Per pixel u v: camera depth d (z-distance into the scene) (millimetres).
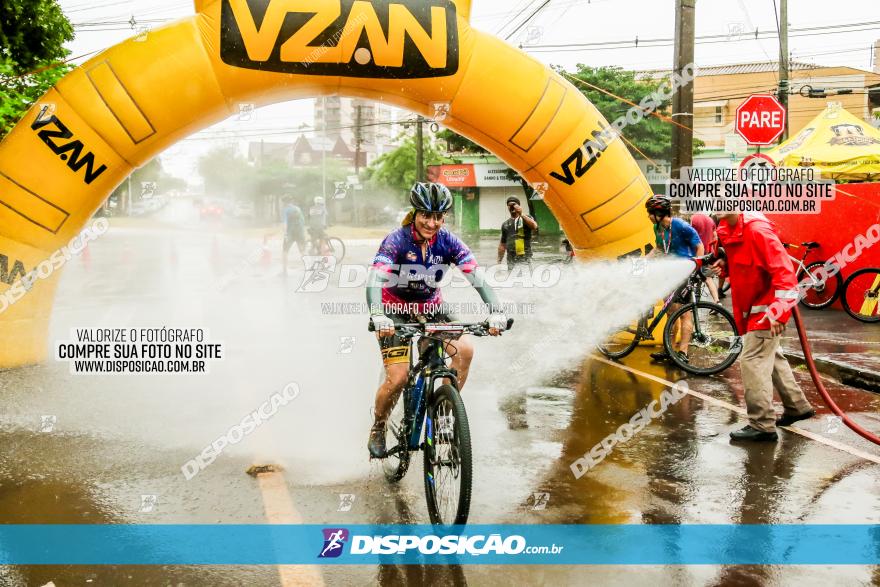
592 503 4059
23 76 9336
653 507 3996
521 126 7773
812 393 6535
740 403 6195
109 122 6863
